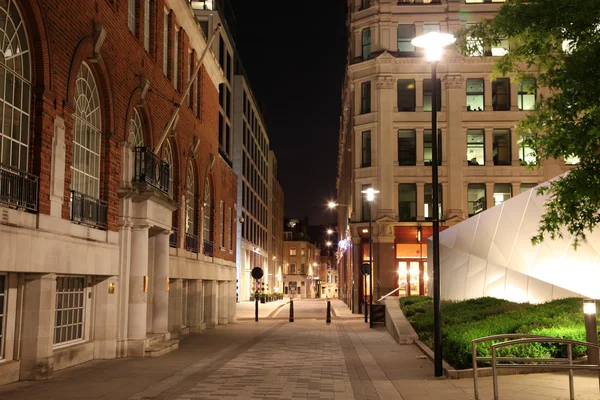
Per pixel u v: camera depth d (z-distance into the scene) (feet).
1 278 38.37
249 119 230.68
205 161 90.99
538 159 40.47
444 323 61.98
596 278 68.28
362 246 147.43
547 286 71.41
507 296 75.82
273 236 329.52
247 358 54.29
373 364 50.06
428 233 143.74
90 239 48.21
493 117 144.97
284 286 417.28
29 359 39.83
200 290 86.84
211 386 38.55
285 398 34.53
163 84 68.64
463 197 143.84
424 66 146.51
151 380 40.68
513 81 43.80
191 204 85.05
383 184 144.36
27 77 39.88
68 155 44.14
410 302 95.86
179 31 77.51
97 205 50.39
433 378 41.50
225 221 109.09
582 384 36.76
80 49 45.88
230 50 197.06
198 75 87.76
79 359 49.03
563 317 51.08
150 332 63.16
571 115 35.17
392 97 146.51
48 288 40.81
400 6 148.05
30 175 38.75
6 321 38.81
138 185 55.57
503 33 39.04
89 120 50.39
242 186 207.31
